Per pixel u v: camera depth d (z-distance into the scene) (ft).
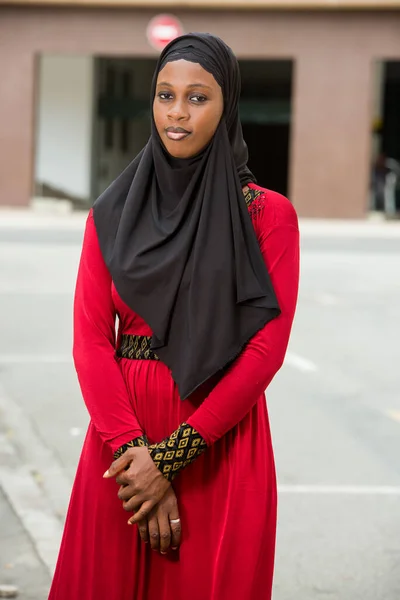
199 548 10.25
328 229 90.68
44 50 99.71
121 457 9.89
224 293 9.89
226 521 10.16
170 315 10.03
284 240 10.20
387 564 17.97
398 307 48.21
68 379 31.86
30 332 39.42
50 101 108.58
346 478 22.75
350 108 98.48
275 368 10.05
